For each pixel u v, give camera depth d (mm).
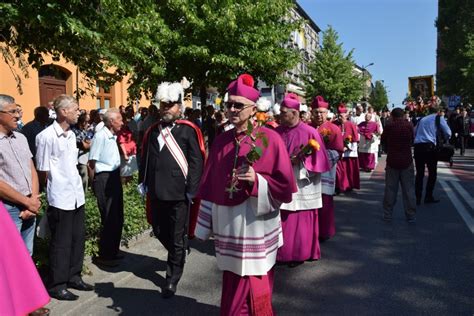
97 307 4410
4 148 3949
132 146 8812
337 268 5379
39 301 2650
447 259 5625
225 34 9742
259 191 3164
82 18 5398
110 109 5504
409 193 7516
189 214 4863
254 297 3277
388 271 5242
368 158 14141
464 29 36531
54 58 6539
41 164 4438
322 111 6664
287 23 11578
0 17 4742
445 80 38188
